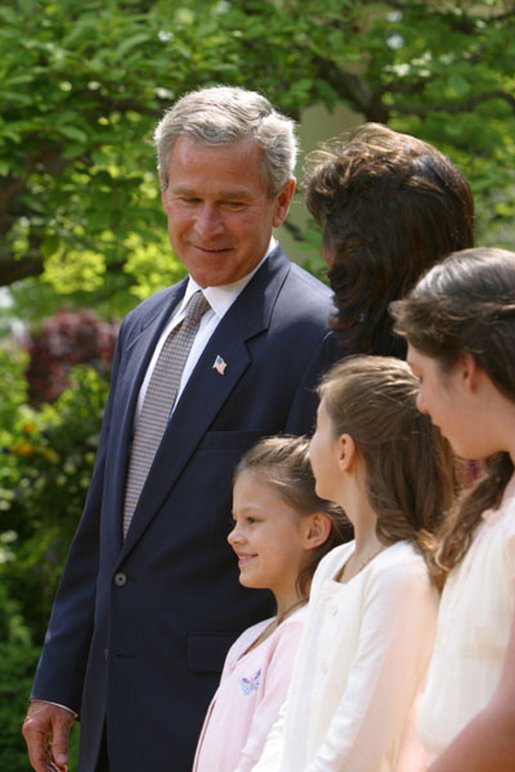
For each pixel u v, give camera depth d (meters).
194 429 8.06
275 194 8.28
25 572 22.09
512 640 4.67
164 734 7.96
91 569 9.11
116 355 9.12
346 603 5.94
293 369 8.00
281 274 8.37
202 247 8.12
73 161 15.96
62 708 9.02
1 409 23.55
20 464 21.77
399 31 16.64
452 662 5.05
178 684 7.99
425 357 5.09
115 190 15.29
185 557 8.03
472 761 4.62
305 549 7.32
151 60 15.01
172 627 8.01
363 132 7.30
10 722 17.94
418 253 6.97
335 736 5.66
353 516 6.23
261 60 15.95
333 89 16.44
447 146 17.31
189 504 8.03
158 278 22.41
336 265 7.16
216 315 8.33
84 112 15.69
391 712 5.64
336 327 7.19
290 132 8.37
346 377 6.24
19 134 15.13
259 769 6.39
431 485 6.05
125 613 8.16
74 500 21.36
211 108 8.09
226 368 8.09
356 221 7.05
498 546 4.91
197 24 15.49
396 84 16.61
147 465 8.34
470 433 5.03
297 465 7.37
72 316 31.66
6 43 15.02
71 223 17.64
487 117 17.39
